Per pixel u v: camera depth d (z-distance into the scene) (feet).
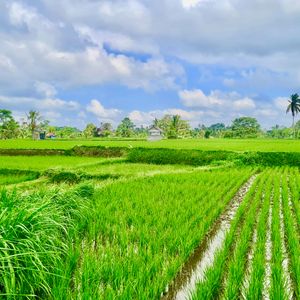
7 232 18.24
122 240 25.58
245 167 100.37
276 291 18.38
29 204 22.63
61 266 20.03
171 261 22.30
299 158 111.04
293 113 310.45
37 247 19.56
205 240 30.40
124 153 141.18
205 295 18.08
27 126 335.47
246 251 26.27
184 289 21.04
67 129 442.09
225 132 401.70
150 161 123.03
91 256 21.98
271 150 128.47
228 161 109.50
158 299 19.12
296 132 375.04
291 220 32.45
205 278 20.21
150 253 22.61
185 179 63.72
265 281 21.58
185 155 122.62
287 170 95.25
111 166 99.91
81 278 18.83
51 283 18.70
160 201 40.68
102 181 66.28
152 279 20.22
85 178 70.95
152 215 33.58
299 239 29.91
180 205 38.96
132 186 52.39
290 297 20.15
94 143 185.88
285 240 30.35
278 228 30.12
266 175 79.36
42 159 117.39
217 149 133.18
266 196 47.67
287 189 55.11
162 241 26.11
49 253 19.67
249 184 64.54
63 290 17.42
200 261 25.53
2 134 319.47
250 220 33.91
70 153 148.05
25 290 17.40
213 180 63.21
